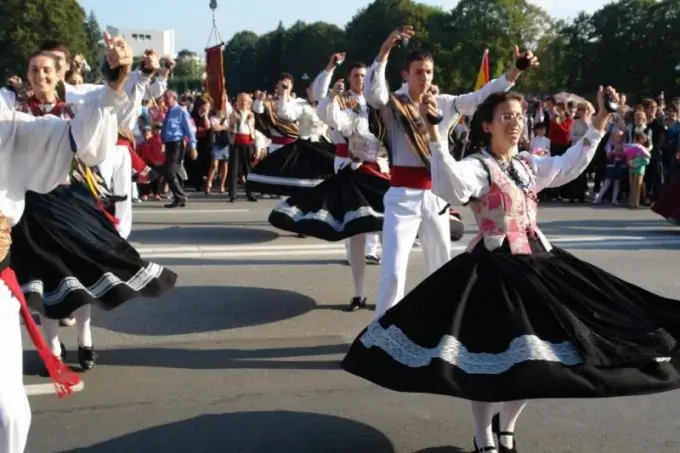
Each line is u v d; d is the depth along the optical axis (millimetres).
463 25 65250
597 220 11164
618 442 3797
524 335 2893
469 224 10227
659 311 3201
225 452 3641
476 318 3031
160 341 5340
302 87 79812
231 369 4805
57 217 4203
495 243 3211
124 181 6883
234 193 12883
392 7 69188
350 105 6000
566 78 66688
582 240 9336
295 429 3910
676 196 9586
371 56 70812
